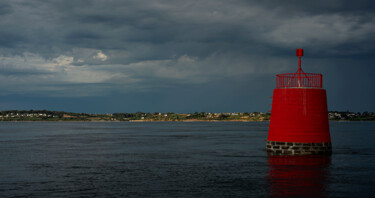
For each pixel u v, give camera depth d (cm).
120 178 3653
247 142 8462
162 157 5347
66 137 11688
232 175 3709
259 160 4712
